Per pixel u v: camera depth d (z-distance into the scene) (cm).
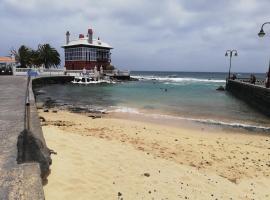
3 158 645
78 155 856
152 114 2078
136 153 979
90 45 7100
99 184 681
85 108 2341
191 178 806
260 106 2545
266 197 750
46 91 3919
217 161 1007
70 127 1394
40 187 491
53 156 797
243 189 786
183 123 1764
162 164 893
